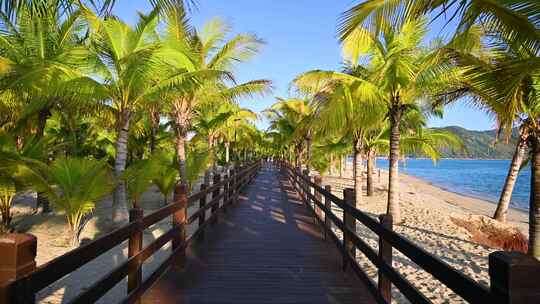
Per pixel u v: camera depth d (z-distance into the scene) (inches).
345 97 336.8
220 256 207.6
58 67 306.5
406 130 583.5
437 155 620.4
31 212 495.2
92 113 383.2
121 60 320.8
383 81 379.2
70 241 299.1
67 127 663.1
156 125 627.8
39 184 280.2
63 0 166.6
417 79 351.9
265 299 145.9
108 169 332.2
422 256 90.9
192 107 491.8
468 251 326.0
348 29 192.7
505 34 198.2
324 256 210.1
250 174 709.9
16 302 61.0
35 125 436.8
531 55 198.2
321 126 360.5
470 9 176.2
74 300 80.4
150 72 327.0
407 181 1888.5
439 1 169.5
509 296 55.2
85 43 416.2
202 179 971.3
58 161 285.6
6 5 154.5
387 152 728.3
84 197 291.7
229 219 331.9
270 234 268.5
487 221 545.6
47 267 70.9
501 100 251.0
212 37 482.0
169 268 180.9
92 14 316.2
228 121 895.7
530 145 296.0
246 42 455.2
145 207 523.8
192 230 333.4
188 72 339.3
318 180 345.4
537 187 290.8
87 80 294.0
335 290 156.6
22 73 317.1
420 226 442.0
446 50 266.2
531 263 55.9
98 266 232.8
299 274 177.5
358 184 609.6
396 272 111.3
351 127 397.4
